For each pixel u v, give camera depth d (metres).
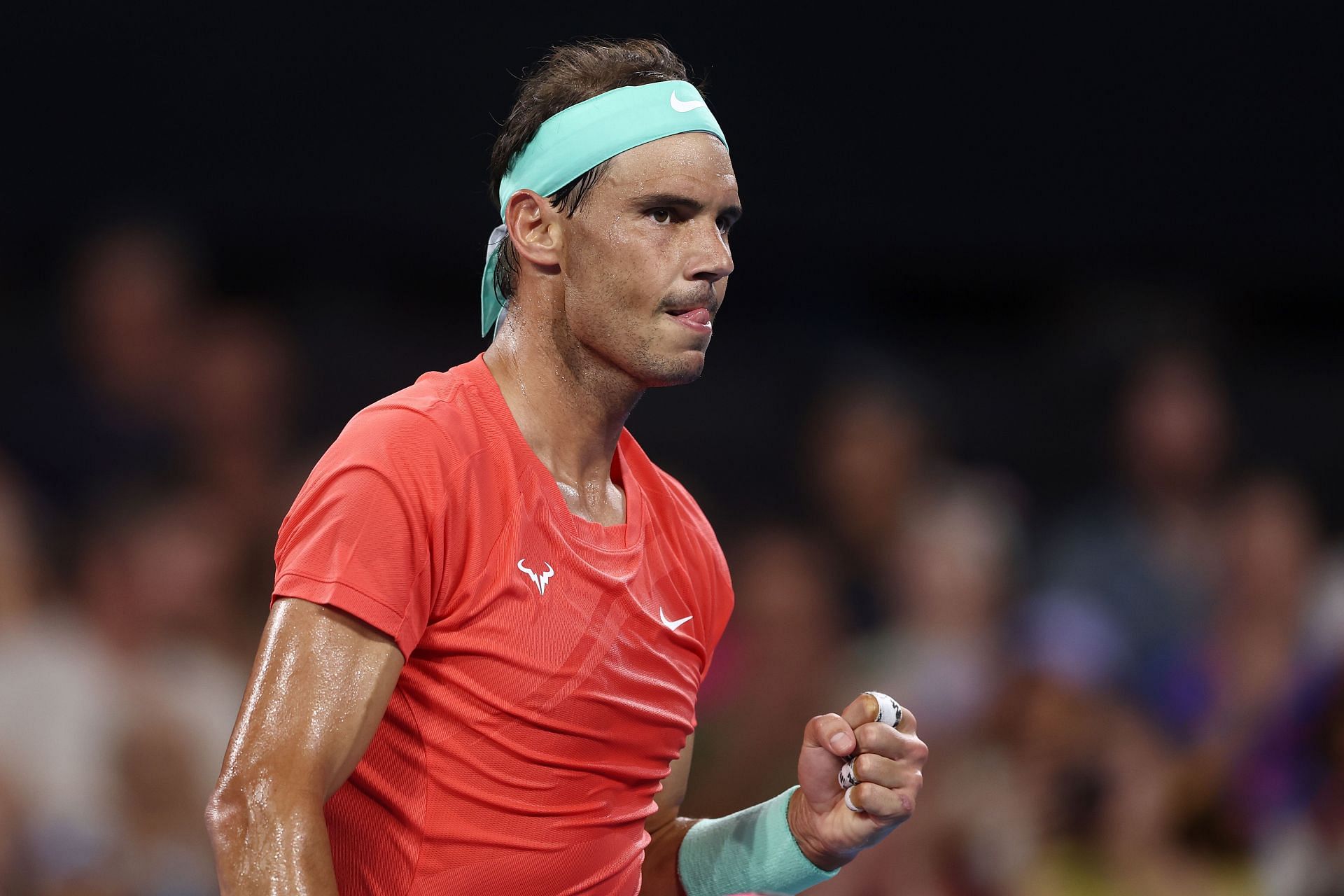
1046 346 27.38
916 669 19.55
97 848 17.00
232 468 20.80
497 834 7.67
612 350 7.99
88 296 22.27
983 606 20.47
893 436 23.95
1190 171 27.33
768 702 19.42
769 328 26.69
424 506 7.33
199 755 17.70
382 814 7.64
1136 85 27.19
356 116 24.31
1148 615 22.19
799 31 26.00
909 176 26.72
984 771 16.91
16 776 16.94
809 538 23.86
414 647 7.38
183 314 22.42
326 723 6.99
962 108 26.81
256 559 19.69
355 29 24.23
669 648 8.41
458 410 7.78
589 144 7.91
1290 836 17.48
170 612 18.30
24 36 23.06
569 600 7.80
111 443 21.58
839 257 26.83
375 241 24.64
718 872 9.43
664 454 25.33
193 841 17.45
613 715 7.92
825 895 16.36
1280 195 27.44
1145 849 17.08
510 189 8.36
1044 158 27.06
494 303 8.63
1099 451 25.42
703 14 25.41
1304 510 22.48
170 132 23.67
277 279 24.33
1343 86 27.34
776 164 26.11
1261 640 21.75
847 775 8.80
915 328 27.36
